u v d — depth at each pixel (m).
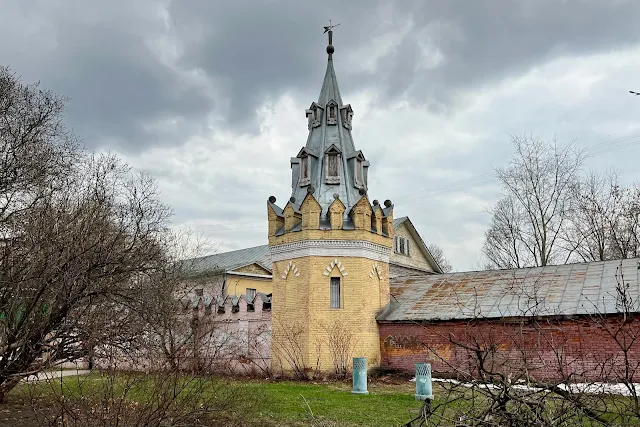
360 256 24.27
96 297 13.44
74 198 15.90
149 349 14.03
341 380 22.47
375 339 24.16
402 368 23.47
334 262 24.11
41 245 12.69
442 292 25.44
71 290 12.60
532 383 7.05
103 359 13.04
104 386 11.18
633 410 6.85
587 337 19.17
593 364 18.66
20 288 12.39
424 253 42.84
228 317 28.00
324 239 24.20
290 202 25.36
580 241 40.38
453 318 22.17
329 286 23.95
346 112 28.30
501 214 43.97
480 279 25.86
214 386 14.47
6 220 16.02
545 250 39.97
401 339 23.73
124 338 13.71
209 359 16.12
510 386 6.68
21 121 20.58
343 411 14.54
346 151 27.38
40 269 12.41
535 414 6.46
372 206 25.98
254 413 14.12
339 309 23.70
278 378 23.64
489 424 6.40
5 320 12.50
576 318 19.25
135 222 17.11
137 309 14.59
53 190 15.88
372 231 24.98
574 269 23.80
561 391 6.63
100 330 12.75
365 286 24.14
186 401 11.53
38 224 13.45
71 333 13.20
